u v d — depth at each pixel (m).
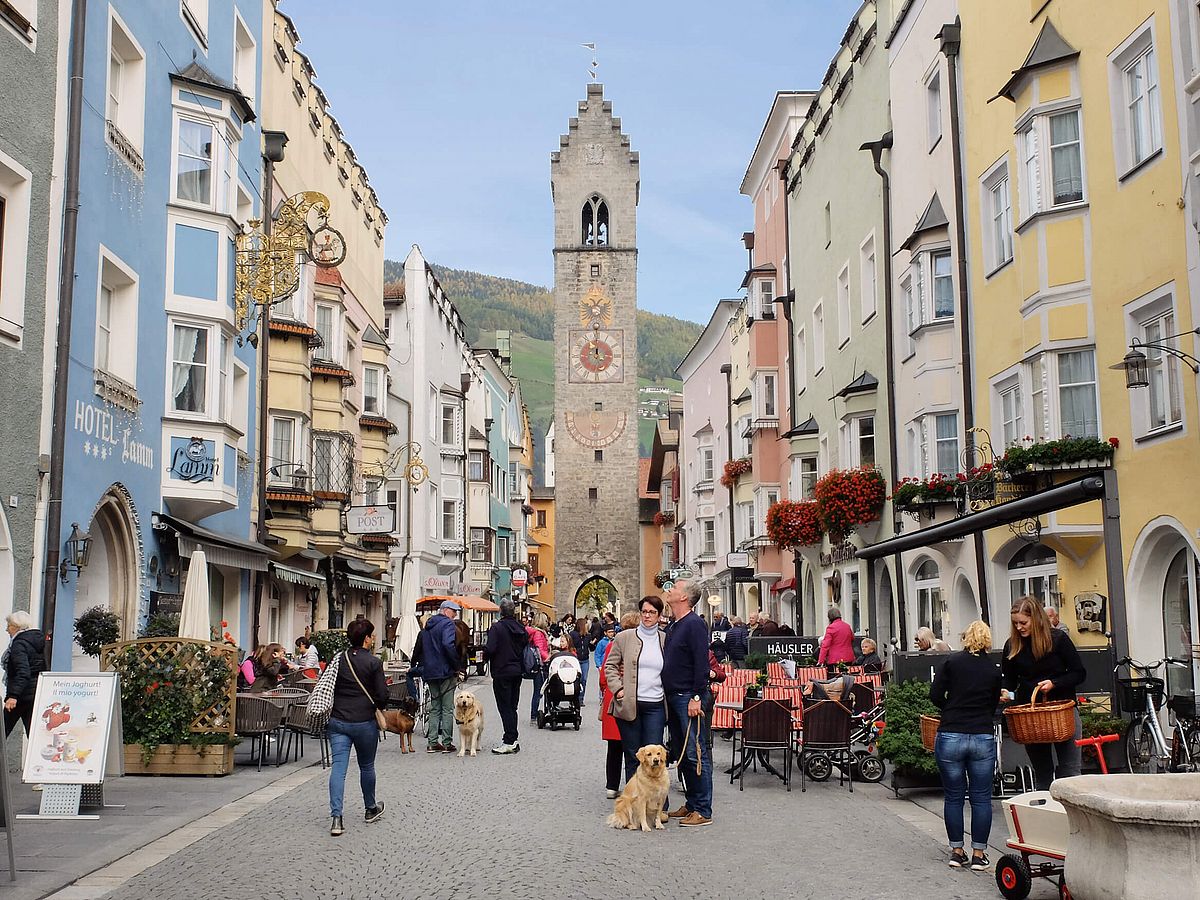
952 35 23.20
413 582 31.95
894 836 11.13
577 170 83.75
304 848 10.49
